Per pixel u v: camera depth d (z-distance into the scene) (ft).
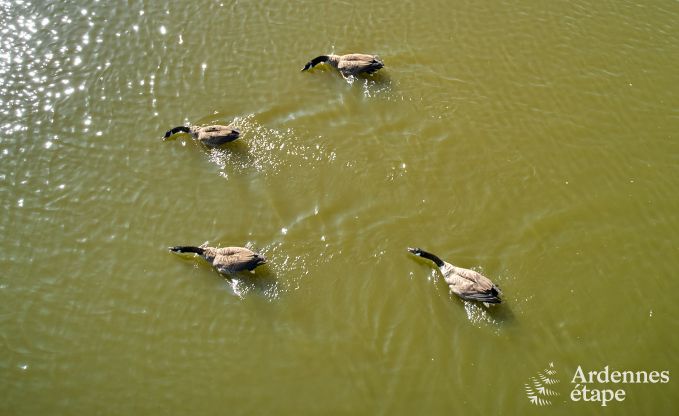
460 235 61.00
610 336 54.13
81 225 62.39
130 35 79.46
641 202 63.26
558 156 67.05
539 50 77.36
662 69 75.00
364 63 72.74
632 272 58.18
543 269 58.39
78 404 51.57
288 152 68.08
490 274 58.18
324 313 56.18
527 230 61.21
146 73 75.41
